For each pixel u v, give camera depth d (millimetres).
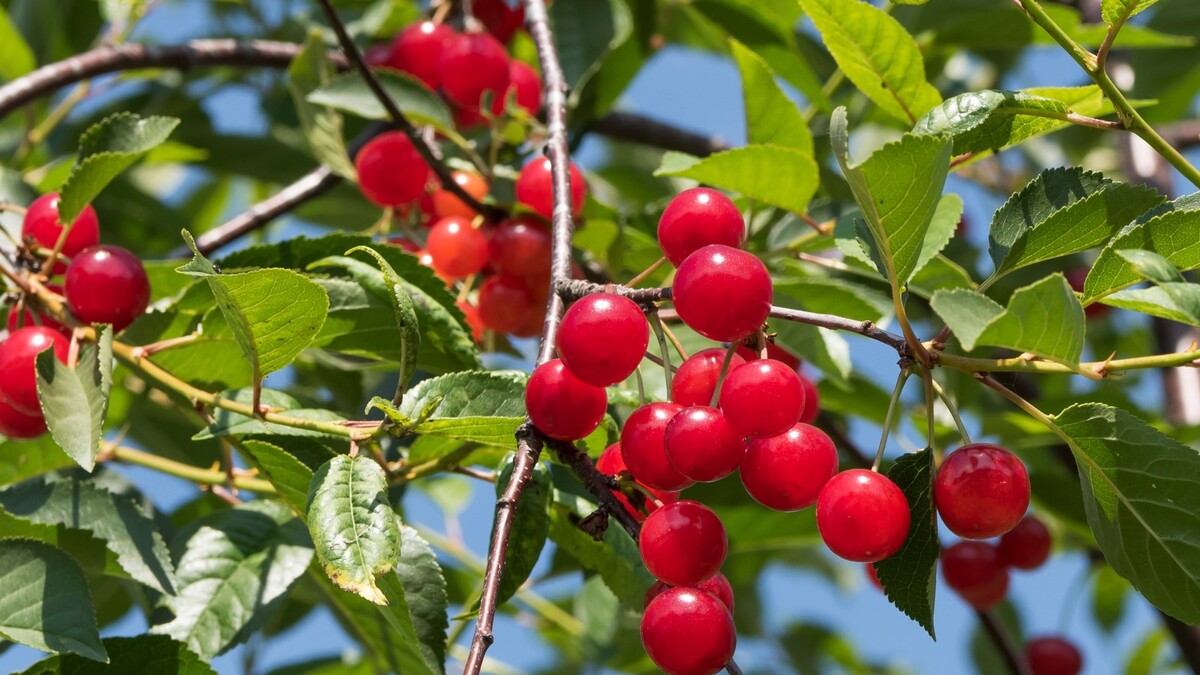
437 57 1062
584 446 868
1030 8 839
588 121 1154
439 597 868
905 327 797
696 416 798
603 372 798
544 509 853
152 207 1163
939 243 901
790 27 1149
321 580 911
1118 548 821
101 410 834
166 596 895
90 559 891
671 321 990
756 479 805
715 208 834
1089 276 811
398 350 915
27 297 892
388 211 1011
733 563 1265
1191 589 813
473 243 973
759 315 800
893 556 817
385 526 801
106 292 880
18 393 866
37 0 1245
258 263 908
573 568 1039
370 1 1295
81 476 918
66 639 836
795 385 797
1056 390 1270
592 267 1008
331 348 912
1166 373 1276
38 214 909
